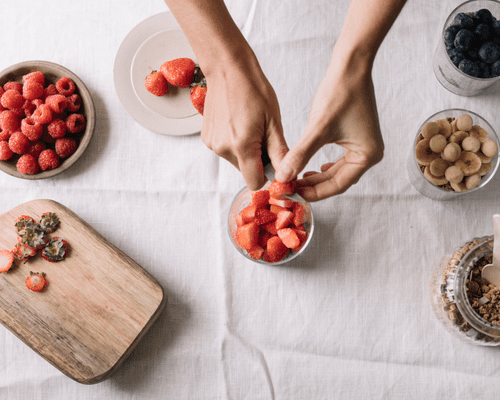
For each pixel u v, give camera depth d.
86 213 1.12
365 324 1.06
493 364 1.03
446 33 1.03
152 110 1.12
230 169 1.12
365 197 1.10
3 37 1.17
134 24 1.17
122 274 1.04
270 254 1.01
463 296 0.92
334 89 0.73
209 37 0.78
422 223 1.09
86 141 1.09
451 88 1.11
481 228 1.09
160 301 1.03
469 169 0.97
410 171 1.08
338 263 1.09
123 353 1.01
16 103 1.08
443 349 1.05
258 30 1.15
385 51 1.13
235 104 0.79
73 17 1.17
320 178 0.85
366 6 0.69
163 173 1.13
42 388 1.07
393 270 1.08
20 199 1.13
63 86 1.09
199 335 1.08
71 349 1.01
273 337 1.07
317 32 1.14
